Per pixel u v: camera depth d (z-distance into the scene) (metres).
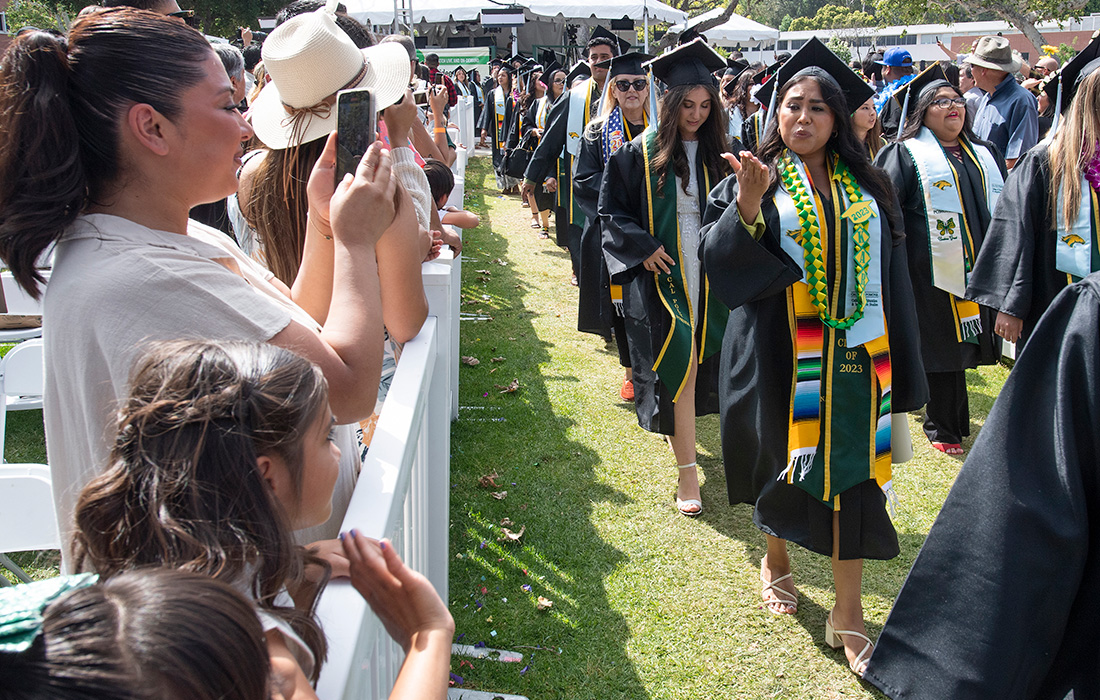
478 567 3.46
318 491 1.21
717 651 3.01
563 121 7.73
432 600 1.21
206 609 0.79
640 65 5.18
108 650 0.71
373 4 16.84
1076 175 3.77
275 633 1.01
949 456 4.72
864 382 2.90
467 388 5.46
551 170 8.97
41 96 1.25
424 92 4.70
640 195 4.08
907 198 4.79
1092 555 1.89
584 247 5.48
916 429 5.15
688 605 3.26
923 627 2.03
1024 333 4.16
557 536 3.72
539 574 3.43
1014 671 1.92
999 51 7.46
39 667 0.68
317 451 1.18
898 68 7.54
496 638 3.03
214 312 1.30
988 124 7.62
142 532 1.00
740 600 3.30
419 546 2.25
